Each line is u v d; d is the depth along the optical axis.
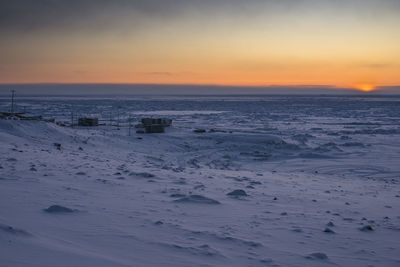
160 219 7.21
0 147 17.69
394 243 6.65
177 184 11.68
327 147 35.75
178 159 29.42
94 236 5.71
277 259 5.46
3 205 6.98
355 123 72.62
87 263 4.29
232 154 32.84
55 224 6.12
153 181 11.86
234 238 6.30
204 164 27.22
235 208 8.80
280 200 10.22
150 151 32.66
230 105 165.88
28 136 28.66
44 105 143.12
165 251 5.32
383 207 10.24
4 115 38.56
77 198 8.51
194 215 7.84
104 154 27.30
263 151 34.12
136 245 5.47
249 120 81.50
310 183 15.27
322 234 6.98
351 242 6.58
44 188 9.25
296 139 41.47
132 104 170.12
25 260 4.07
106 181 11.05
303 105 164.75
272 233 6.85
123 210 7.73
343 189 13.99
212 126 64.50
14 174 10.87
